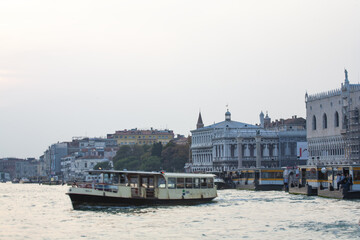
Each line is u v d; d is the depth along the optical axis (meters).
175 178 89.00
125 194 84.38
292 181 125.00
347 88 174.25
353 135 169.00
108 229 62.88
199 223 67.06
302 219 69.69
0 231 63.19
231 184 156.62
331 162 184.38
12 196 138.88
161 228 63.31
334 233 58.91
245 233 59.69
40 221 72.12
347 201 93.56
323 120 191.00
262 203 92.62
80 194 82.25
